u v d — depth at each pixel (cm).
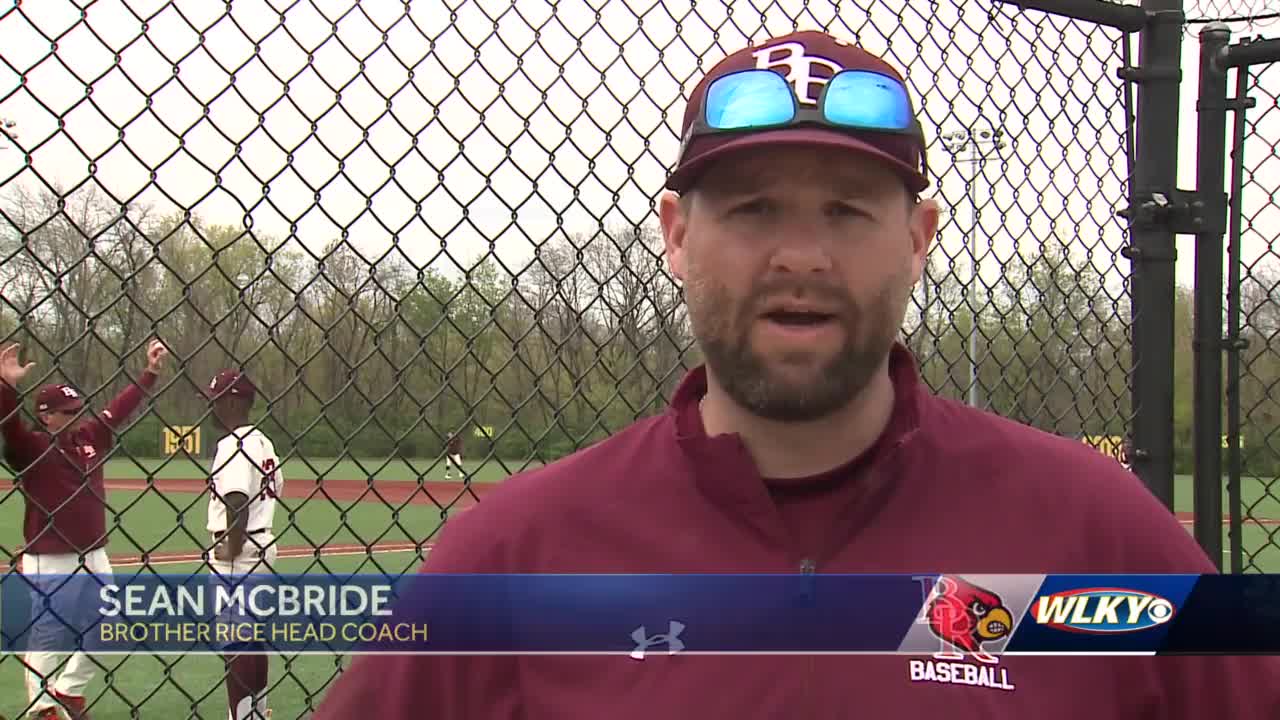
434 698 121
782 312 114
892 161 114
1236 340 211
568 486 124
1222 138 210
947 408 127
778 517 117
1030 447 122
